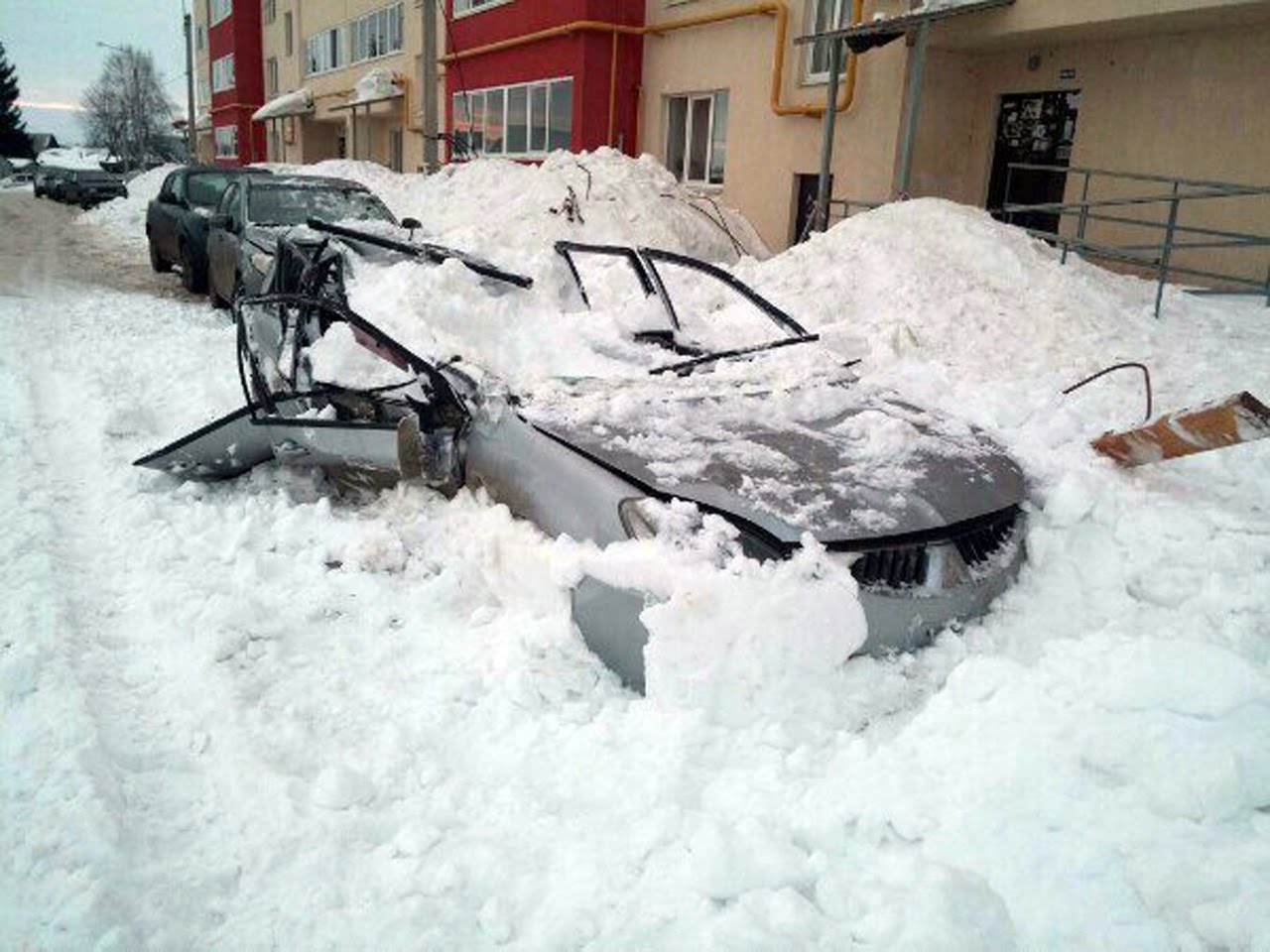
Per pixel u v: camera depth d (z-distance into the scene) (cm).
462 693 288
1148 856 202
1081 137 1143
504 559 323
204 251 1077
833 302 846
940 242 912
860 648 279
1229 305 888
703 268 514
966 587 302
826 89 1362
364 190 1026
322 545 387
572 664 292
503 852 224
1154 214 1076
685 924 200
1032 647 301
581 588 291
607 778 248
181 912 206
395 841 228
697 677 263
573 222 1244
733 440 333
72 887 208
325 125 3566
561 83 1831
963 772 233
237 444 441
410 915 206
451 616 334
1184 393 642
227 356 745
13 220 2181
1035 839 210
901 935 189
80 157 8381
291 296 447
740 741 257
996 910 193
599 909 205
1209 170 1016
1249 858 196
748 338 502
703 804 239
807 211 1452
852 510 292
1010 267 870
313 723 276
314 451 415
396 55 2709
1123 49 1079
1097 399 629
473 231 643
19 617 324
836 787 236
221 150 4691
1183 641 249
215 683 292
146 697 291
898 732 265
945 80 1238
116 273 1304
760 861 209
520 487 330
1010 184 1247
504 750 263
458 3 2206
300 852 225
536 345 452
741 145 1527
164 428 557
